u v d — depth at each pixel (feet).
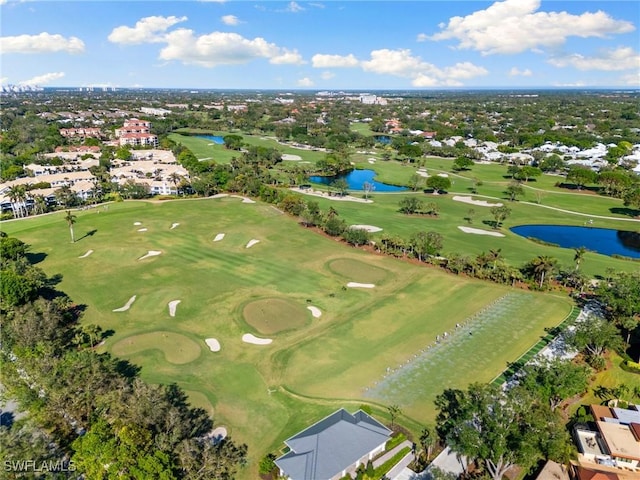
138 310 235.81
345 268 291.17
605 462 141.28
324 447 137.69
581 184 531.09
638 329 216.74
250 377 183.42
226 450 143.84
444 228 383.86
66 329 215.10
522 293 261.03
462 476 137.69
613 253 343.05
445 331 218.18
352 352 200.34
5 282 220.64
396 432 153.79
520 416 140.36
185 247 324.80
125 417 134.41
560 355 198.39
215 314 232.32
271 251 319.27
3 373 166.09
